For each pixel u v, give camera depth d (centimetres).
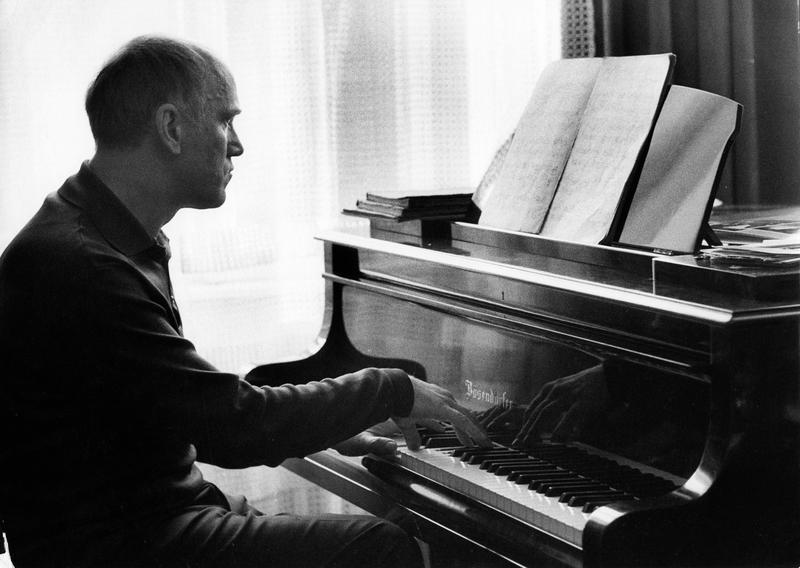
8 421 174
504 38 339
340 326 232
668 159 184
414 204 226
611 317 164
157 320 169
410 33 329
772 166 323
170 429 169
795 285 151
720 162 175
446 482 179
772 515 151
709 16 322
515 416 183
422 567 182
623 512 143
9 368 172
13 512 176
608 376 166
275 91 315
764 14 319
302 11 315
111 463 173
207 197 185
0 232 298
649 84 182
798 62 319
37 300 168
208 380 169
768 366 149
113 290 167
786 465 152
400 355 212
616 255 177
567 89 204
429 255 196
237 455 171
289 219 322
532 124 210
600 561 141
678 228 177
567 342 170
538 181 201
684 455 155
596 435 168
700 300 150
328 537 175
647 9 330
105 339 166
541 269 177
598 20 338
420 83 331
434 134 335
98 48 300
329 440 177
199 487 185
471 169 341
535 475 172
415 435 192
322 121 321
